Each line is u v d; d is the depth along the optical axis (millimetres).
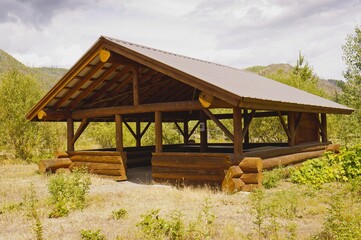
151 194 10719
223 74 14312
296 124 15688
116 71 14180
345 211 7609
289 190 10438
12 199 10797
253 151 12242
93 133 28875
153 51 14492
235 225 7340
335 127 25531
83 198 9805
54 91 14828
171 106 12383
